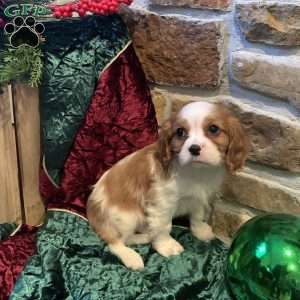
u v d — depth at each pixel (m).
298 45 0.50
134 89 0.61
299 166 0.53
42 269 0.52
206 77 0.58
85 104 0.59
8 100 0.58
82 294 0.49
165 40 0.59
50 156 0.60
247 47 0.54
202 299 0.50
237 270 0.46
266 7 0.50
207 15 0.56
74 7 0.57
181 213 0.60
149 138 0.62
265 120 0.54
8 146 0.60
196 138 0.50
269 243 0.44
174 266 0.54
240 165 0.53
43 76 0.58
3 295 0.52
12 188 0.62
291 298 0.43
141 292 0.50
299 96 0.51
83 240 0.57
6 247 0.56
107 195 0.57
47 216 0.60
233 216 0.61
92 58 0.59
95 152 0.61
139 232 0.60
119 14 0.61
